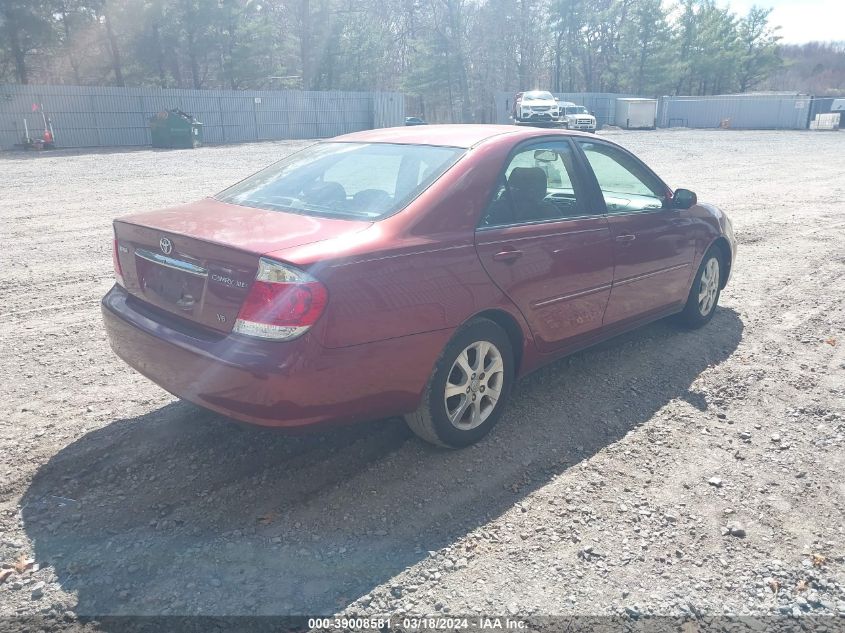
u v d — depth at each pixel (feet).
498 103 182.19
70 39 142.10
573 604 8.76
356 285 10.03
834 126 177.37
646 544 9.94
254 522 10.25
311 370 9.67
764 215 39.14
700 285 18.62
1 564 9.25
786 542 10.08
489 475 11.63
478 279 11.69
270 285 9.61
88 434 12.76
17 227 33.53
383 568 9.32
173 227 11.12
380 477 11.50
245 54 165.07
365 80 193.47
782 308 21.44
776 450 12.70
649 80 223.71
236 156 86.02
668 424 13.62
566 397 14.71
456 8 211.61
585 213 14.38
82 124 110.63
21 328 18.58
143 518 10.30
